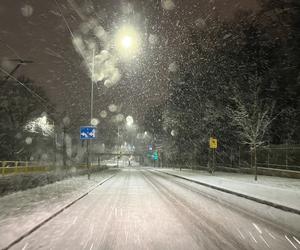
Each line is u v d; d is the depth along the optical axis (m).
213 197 17.56
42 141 62.38
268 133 38.59
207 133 49.16
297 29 35.69
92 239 8.34
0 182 16.58
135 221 10.72
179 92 55.34
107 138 109.06
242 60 45.06
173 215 11.85
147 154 133.62
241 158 43.75
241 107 33.25
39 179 23.19
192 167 66.19
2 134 57.16
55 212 11.91
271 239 8.42
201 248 7.57
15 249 7.39
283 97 40.16
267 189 20.28
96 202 15.48
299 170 31.19
